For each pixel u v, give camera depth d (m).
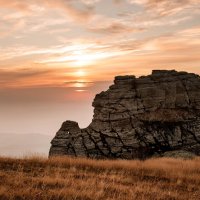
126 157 44.12
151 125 46.78
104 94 51.75
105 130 46.88
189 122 47.25
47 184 14.00
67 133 47.31
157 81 51.69
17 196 11.37
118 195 13.16
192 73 54.12
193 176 20.48
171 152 42.62
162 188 16.66
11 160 20.52
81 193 12.32
